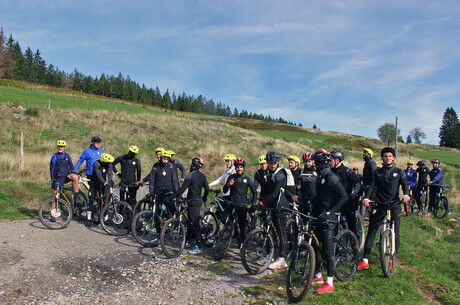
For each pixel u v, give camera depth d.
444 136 86.56
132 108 38.88
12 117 17.58
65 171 6.96
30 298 3.70
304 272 4.00
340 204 4.11
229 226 5.54
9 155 11.77
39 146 14.48
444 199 9.32
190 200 5.84
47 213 7.51
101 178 6.71
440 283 4.59
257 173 5.39
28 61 99.00
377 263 5.23
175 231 5.64
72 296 3.83
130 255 5.37
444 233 7.73
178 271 4.83
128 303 3.75
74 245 5.62
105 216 6.48
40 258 4.88
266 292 4.19
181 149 19.30
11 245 5.30
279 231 5.12
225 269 5.00
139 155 16.28
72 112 21.80
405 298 4.00
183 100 122.81
